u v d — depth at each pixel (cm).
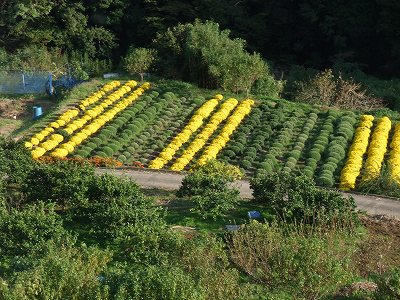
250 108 4406
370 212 3062
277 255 2142
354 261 2386
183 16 6331
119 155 3834
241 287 2098
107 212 2586
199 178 2938
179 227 2731
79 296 1880
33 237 2420
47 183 2902
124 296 1817
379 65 6175
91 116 4266
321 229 2569
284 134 4044
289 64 6262
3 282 1836
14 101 4831
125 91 4662
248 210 2895
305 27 6244
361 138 3941
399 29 5888
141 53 5009
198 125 4162
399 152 3772
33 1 6100
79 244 2592
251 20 6316
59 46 6262
